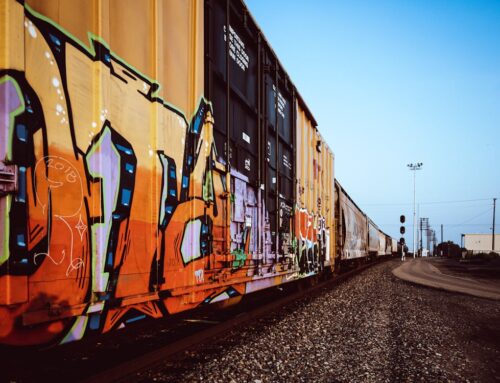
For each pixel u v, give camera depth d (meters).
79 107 2.96
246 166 6.39
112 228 3.23
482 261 49.69
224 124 5.61
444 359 5.67
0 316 2.34
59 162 2.75
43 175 2.61
